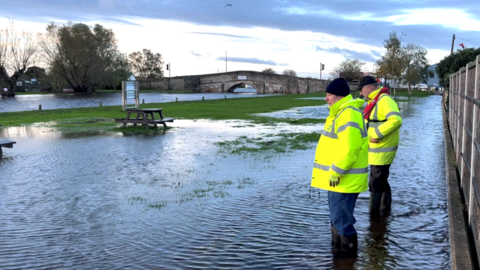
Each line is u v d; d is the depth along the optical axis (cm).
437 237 495
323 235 507
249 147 1208
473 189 504
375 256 443
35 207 646
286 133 1540
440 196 676
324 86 9112
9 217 597
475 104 530
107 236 516
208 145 1262
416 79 6531
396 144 567
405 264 423
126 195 709
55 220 581
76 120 2136
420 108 3033
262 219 570
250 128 1734
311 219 568
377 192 575
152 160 1030
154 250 470
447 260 431
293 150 1154
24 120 2134
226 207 628
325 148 445
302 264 427
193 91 10175
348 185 434
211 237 506
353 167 436
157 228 541
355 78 8800
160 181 807
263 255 451
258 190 725
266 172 873
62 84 8381
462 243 436
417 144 1255
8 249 479
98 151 1175
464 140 689
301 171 880
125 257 452
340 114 428
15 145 1298
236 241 492
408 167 916
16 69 7469
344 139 419
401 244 474
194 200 668
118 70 9719
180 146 1248
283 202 650
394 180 791
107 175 868
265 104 3553
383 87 568
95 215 601
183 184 779
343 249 452
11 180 832
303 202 649
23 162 1020
